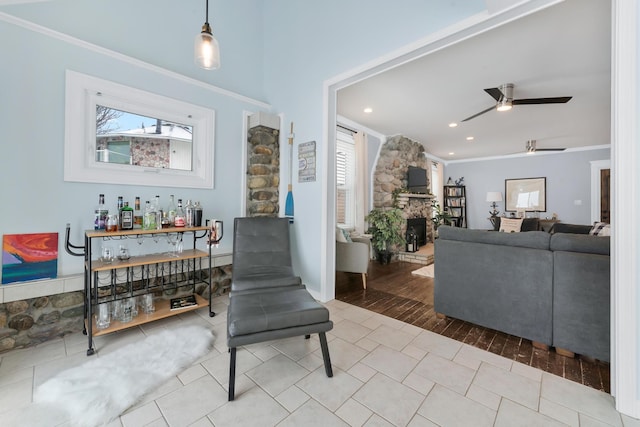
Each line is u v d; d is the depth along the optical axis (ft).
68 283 6.73
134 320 6.98
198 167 9.34
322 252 9.52
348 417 4.39
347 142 16.02
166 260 7.32
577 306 5.95
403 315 8.47
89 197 7.22
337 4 8.82
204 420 4.29
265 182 10.44
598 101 12.25
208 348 6.36
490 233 7.35
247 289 6.84
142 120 8.13
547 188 22.65
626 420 4.35
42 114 6.50
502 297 7.02
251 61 11.16
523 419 4.37
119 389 4.82
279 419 4.33
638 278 4.38
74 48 6.90
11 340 6.20
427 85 10.89
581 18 6.90
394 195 18.01
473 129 16.85
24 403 4.55
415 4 7.00
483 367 5.76
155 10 8.49
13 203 6.20
